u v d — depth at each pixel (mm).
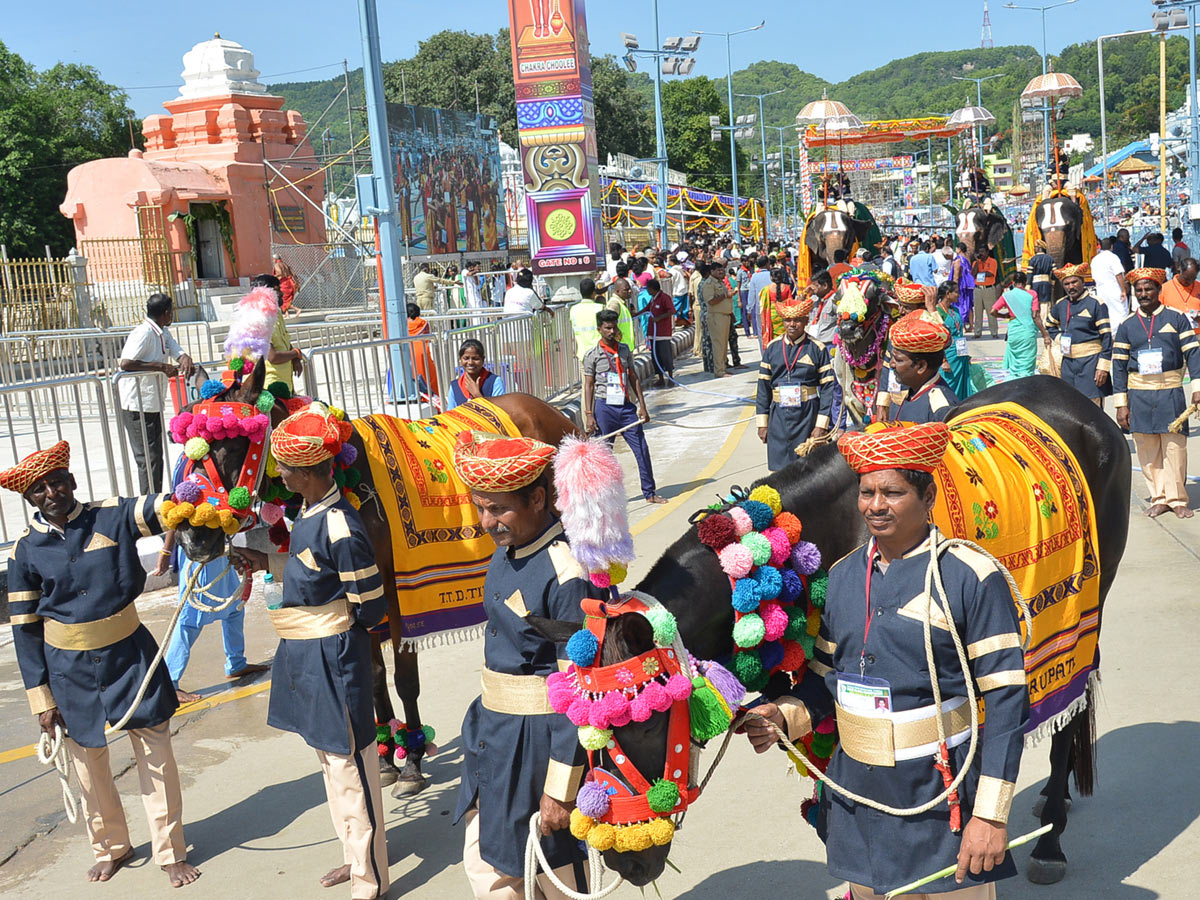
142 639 4828
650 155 83625
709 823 4848
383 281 13414
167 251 26031
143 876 4852
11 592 4781
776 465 8055
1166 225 29656
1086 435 4508
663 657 3094
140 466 10062
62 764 4863
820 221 14508
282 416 5203
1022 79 135250
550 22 18688
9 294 22203
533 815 3473
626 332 16266
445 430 5723
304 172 30094
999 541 3764
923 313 5484
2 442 13883
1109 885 4172
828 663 3457
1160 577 7379
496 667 3605
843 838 3221
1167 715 5422
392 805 5336
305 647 4438
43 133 46406
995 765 2918
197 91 28625
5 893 4762
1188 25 29016
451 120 35625
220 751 6062
